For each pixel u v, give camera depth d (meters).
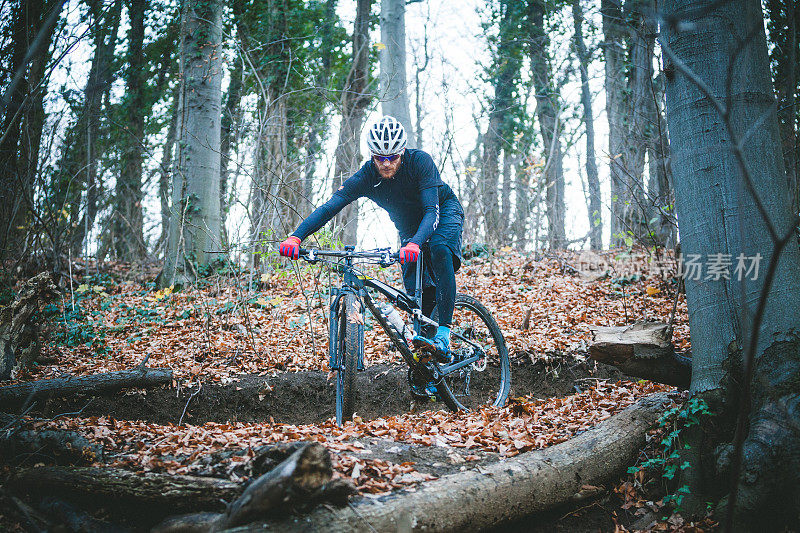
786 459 2.53
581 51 14.53
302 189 8.97
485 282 8.55
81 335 6.38
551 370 5.29
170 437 3.12
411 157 3.85
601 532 2.82
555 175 14.91
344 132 10.46
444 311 3.88
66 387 4.61
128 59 14.37
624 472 3.14
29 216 8.23
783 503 2.52
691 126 3.15
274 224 7.68
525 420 3.58
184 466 2.63
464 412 4.11
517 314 6.89
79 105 7.80
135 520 2.51
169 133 16.69
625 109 11.54
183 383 5.07
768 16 4.55
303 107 13.20
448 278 3.89
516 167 15.39
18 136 7.21
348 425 3.37
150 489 2.43
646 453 3.20
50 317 6.43
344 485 2.20
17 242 8.55
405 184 3.89
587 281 8.29
